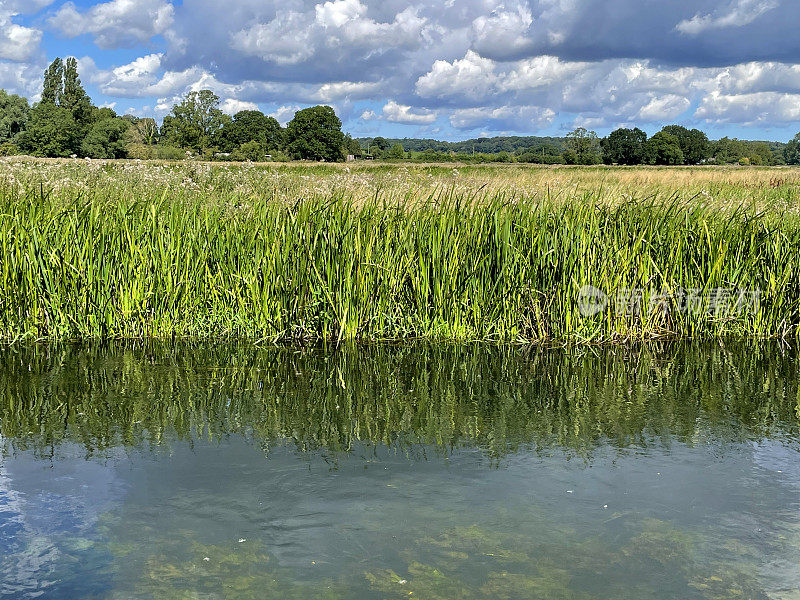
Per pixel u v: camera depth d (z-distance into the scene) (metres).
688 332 7.80
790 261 7.73
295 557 3.08
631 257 7.58
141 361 6.46
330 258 7.43
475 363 6.58
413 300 7.59
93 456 4.19
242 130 120.31
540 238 7.52
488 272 7.48
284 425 4.80
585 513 3.53
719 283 7.71
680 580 2.94
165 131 118.00
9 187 8.82
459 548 3.17
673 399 5.51
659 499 3.70
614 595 2.83
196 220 7.82
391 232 7.61
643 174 29.77
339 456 4.24
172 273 7.51
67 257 7.33
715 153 161.50
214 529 3.32
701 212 8.10
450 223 7.59
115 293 7.44
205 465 4.07
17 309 7.21
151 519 3.41
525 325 7.54
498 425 4.86
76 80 118.50
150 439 4.50
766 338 7.71
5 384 5.67
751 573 3.01
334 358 6.70
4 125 120.50
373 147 154.12
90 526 3.34
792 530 3.38
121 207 7.80
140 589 2.82
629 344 7.43
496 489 3.80
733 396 5.59
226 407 5.16
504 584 2.89
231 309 7.50
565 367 6.48
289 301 7.47
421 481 3.89
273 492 3.72
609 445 4.49
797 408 5.29
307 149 115.81
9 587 2.82
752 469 4.11
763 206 10.09
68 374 5.99
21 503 3.56
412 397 5.50
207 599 2.76
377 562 3.05
